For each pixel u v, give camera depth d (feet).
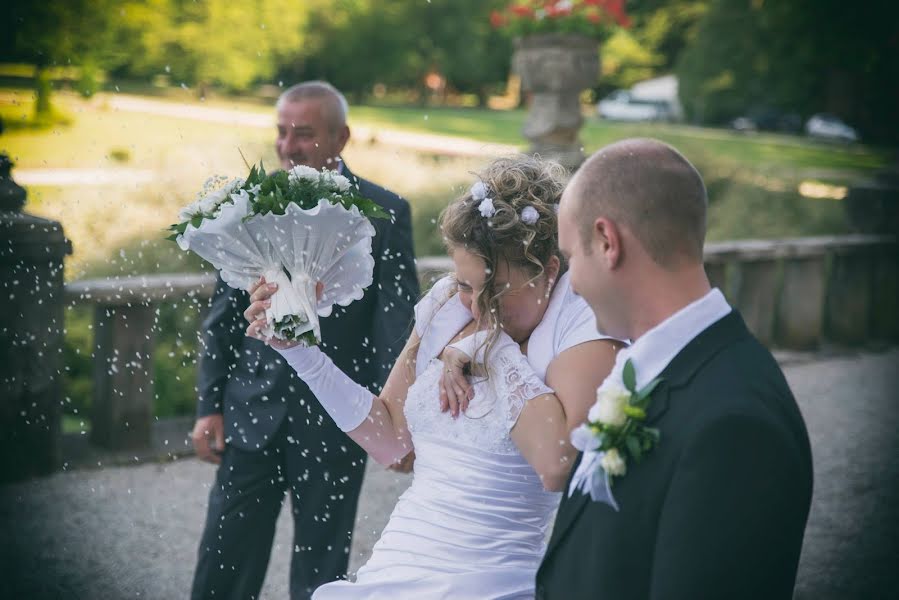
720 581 3.56
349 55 101.55
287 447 8.39
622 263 4.15
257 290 5.49
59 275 12.76
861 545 11.96
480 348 5.19
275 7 59.06
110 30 43.83
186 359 15.53
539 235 5.16
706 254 19.48
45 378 12.81
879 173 22.94
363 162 27.43
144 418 13.88
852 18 52.37
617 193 4.12
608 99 110.11
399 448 5.93
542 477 4.96
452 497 5.22
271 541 8.61
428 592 5.06
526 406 5.05
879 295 22.41
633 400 3.98
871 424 16.57
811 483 3.83
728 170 32.78
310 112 8.61
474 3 110.01
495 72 120.98
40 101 40.73
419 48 110.73
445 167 28.78
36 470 12.83
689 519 3.66
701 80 94.63
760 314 20.79
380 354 8.16
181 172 22.70
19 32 39.68
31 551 10.55
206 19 56.24
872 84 80.28
